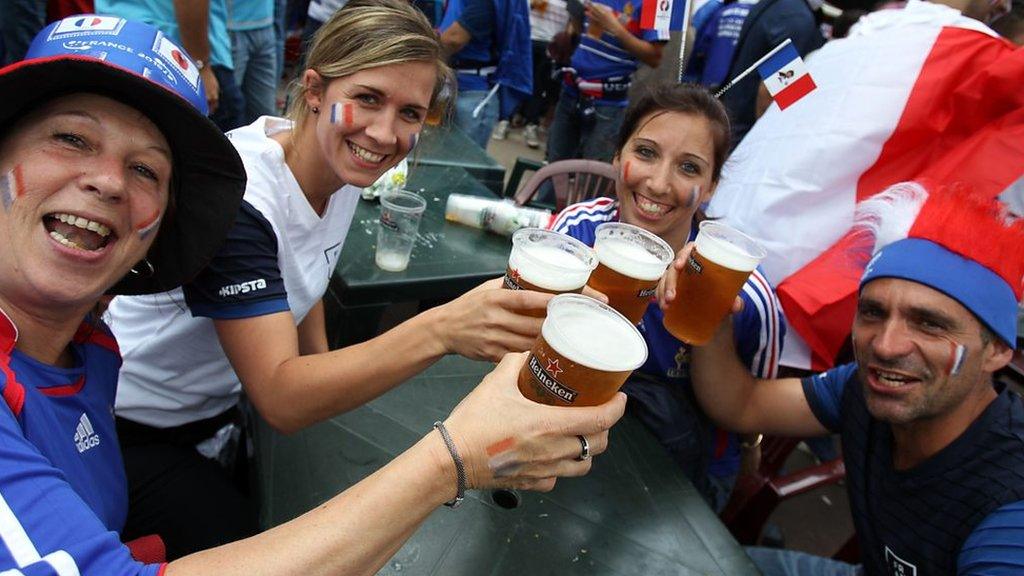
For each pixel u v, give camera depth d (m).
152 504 1.50
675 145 1.67
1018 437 1.25
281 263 1.46
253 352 1.30
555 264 1.04
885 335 1.30
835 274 2.20
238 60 3.65
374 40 1.32
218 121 3.60
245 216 1.30
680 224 1.83
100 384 1.12
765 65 1.73
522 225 2.46
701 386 1.77
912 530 1.38
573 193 3.12
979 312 1.22
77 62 0.78
